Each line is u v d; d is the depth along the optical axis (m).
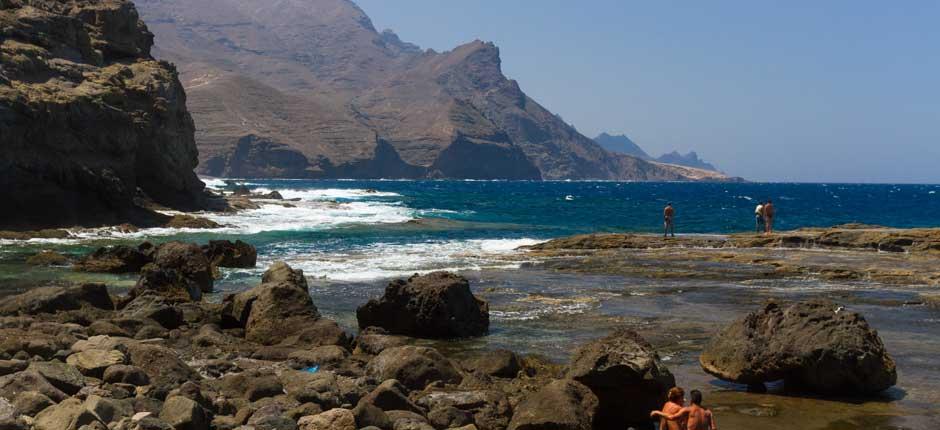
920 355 15.12
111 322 15.93
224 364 12.95
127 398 9.92
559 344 16.27
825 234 35.91
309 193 116.56
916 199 140.38
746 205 104.06
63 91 46.78
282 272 19.38
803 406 11.73
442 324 16.97
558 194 154.75
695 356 15.05
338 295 22.58
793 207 101.75
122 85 54.88
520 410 10.14
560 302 21.47
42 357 12.34
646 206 96.19
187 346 15.02
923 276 25.58
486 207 88.00
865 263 29.12
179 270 23.45
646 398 11.04
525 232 49.91
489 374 13.24
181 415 8.92
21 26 52.41
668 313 19.77
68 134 44.50
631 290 23.80
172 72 64.69
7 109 40.50
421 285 17.58
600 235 37.69
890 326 18.19
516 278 26.48
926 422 10.88
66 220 43.12
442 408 10.38
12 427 8.34
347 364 13.63
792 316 13.11
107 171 46.44
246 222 51.28
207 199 64.50
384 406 10.38
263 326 16.31
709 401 12.02
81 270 27.02
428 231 48.12
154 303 17.52
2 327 15.15
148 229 45.16
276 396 10.80
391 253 34.12
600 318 19.09
